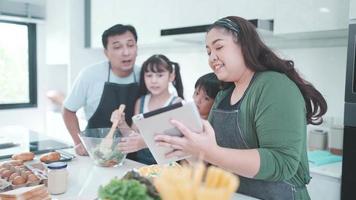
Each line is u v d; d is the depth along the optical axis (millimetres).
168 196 469
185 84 2801
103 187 586
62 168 1039
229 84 1157
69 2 3086
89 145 1333
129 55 1784
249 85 1021
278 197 1011
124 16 2750
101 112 1844
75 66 3162
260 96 957
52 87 3627
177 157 902
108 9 2896
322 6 1655
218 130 1095
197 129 848
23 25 3422
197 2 2219
